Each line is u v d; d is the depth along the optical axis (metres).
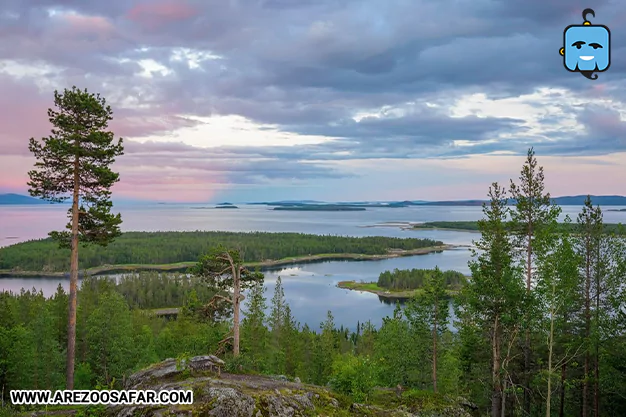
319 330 97.19
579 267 25.84
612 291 25.45
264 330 45.72
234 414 14.46
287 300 127.88
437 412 25.42
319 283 158.00
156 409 14.45
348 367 22.02
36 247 198.38
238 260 27.66
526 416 28.47
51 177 24.22
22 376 35.47
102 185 25.25
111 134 25.08
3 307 43.59
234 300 27.09
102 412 15.94
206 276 27.56
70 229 24.97
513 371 28.62
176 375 18.03
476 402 32.00
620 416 28.94
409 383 36.34
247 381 17.78
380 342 40.88
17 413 17.70
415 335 35.97
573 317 26.91
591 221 26.38
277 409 15.45
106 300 42.28
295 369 48.41
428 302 33.81
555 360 26.91
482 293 25.30
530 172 27.69
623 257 25.56
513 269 25.14
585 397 26.09
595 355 25.88
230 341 27.50
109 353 41.78
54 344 39.03
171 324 58.06
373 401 25.36
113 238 26.02
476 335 28.77
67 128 24.17
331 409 17.36
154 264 196.25
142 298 120.75
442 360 35.81
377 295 137.38
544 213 27.22
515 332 25.91
